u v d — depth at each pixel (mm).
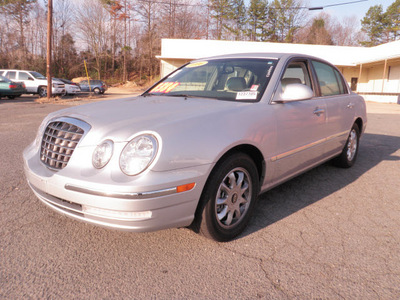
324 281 2148
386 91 27094
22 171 4383
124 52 63750
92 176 2141
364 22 63406
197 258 2402
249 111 2719
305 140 3334
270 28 63625
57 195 2289
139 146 2121
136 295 1995
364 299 1978
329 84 4082
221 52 28969
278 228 2879
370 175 4461
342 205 3410
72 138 2359
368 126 9398
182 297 1982
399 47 23953
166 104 2844
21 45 59094
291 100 2992
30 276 2160
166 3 56188
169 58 28719
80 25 61656
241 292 2033
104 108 2760
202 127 2361
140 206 2059
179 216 2248
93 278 2152
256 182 2779
